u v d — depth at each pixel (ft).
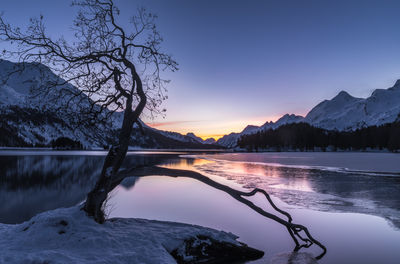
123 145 19.98
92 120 20.25
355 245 21.22
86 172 86.43
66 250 15.20
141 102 20.74
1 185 57.31
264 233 24.31
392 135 402.11
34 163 123.95
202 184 55.57
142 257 15.01
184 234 18.89
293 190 46.09
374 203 35.96
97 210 19.19
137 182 58.75
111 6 20.77
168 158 193.67
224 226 26.30
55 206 36.91
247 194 21.31
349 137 499.10
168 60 22.53
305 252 19.92
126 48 21.43
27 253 14.05
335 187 49.14
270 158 182.50
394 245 21.03
